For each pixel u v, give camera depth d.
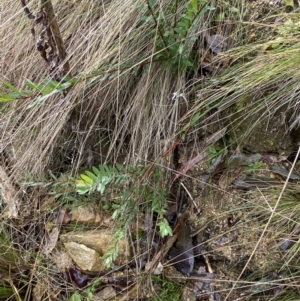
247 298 0.64
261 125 0.70
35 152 0.76
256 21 0.75
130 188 0.67
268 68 0.66
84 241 0.72
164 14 0.73
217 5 0.76
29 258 0.75
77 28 0.77
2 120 0.79
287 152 0.70
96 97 0.75
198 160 0.70
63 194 0.74
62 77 0.69
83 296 0.70
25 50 0.79
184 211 0.72
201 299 0.67
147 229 0.71
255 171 0.70
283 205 0.65
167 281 0.69
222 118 0.71
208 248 0.68
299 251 0.63
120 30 0.71
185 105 0.74
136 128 0.74
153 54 0.68
